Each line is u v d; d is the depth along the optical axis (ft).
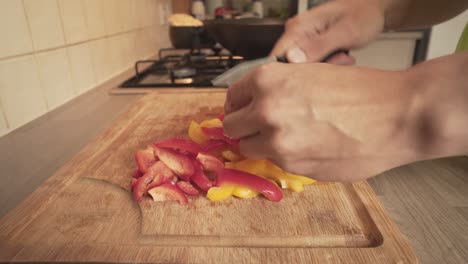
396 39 6.01
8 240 1.38
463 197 1.79
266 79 1.12
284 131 1.08
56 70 2.71
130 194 1.72
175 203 1.65
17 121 2.32
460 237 1.50
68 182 1.79
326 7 2.20
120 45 3.98
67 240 1.40
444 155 0.99
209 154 1.97
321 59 2.33
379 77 1.03
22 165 1.95
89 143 2.21
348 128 1.01
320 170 1.16
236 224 1.51
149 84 3.41
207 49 5.15
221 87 3.33
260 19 3.46
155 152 1.95
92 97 3.16
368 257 1.27
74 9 2.93
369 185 1.76
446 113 0.89
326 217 1.55
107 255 1.30
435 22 2.43
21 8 2.28
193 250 1.31
